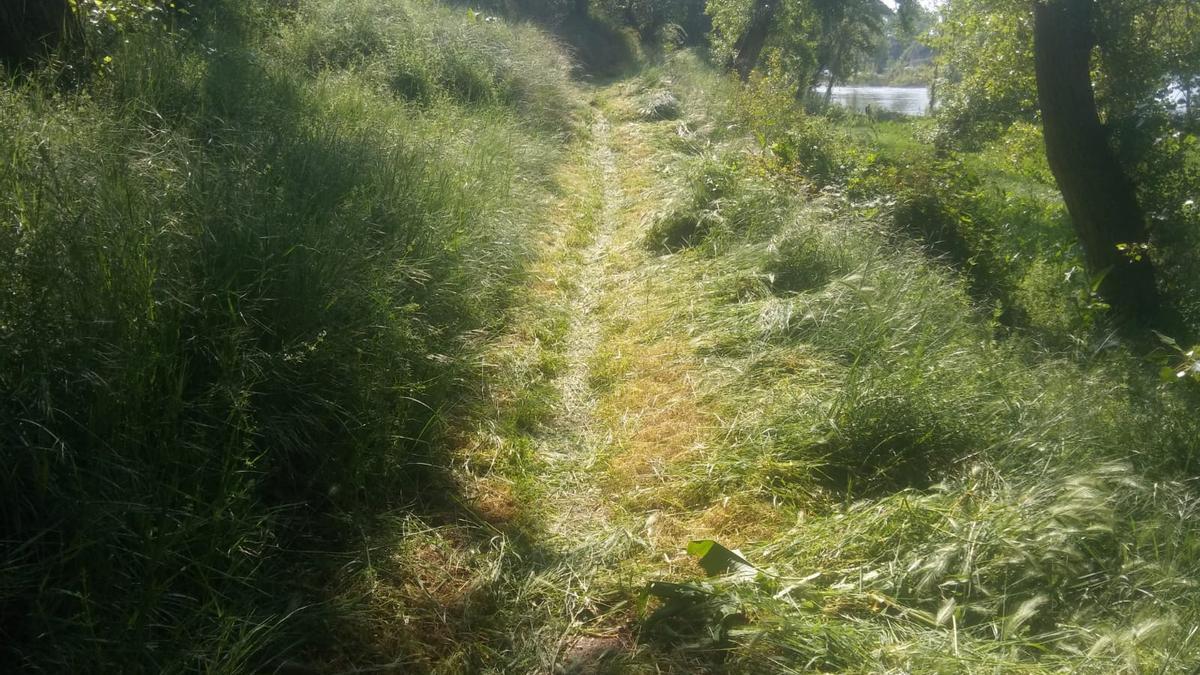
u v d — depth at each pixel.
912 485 4.37
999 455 4.50
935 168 9.89
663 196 10.12
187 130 5.84
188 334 3.70
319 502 3.82
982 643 3.18
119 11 7.25
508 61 14.48
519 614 3.42
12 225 3.49
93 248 3.52
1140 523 3.86
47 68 5.84
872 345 5.59
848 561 3.73
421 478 4.25
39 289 3.29
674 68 22.66
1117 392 5.65
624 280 7.70
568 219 9.53
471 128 10.23
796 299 6.40
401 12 14.40
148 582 2.91
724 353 5.92
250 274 4.10
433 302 5.43
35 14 6.27
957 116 13.80
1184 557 3.62
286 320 4.05
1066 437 4.62
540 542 3.93
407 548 3.67
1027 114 13.04
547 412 5.17
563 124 14.39
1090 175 9.30
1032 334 7.68
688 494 4.38
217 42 8.84
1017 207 13.80
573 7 30.77
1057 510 3.79
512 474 4.45
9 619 2.74
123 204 3.98
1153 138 9.59
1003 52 12.01
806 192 9.84
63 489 2.98
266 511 3.54
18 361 3.12
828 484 4.45
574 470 4.59
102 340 3.28
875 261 7.26
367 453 4.00
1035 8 9.34
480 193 7.55
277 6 12.48
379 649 3.14
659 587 3.43
